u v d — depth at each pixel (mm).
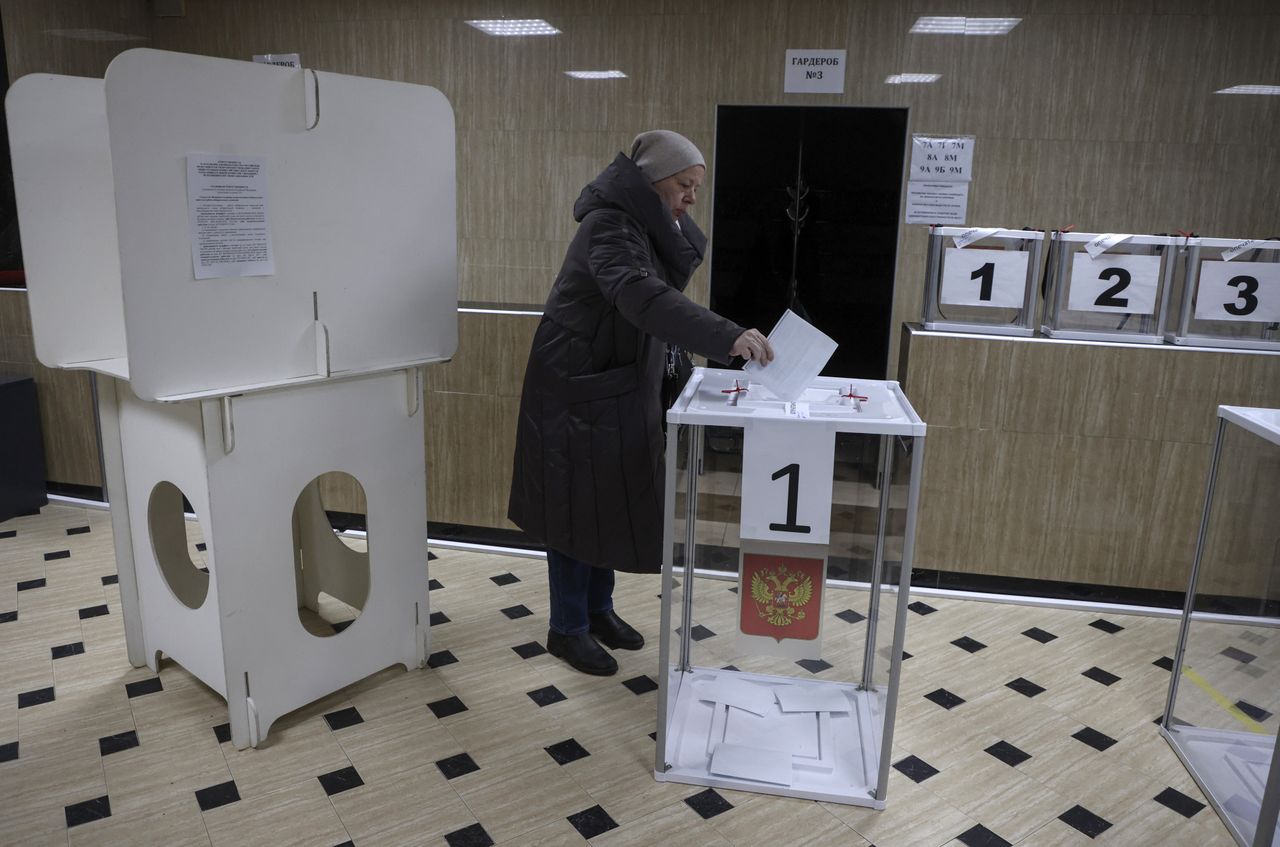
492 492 3672
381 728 2436
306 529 3064
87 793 2129
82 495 4250
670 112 4434
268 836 1997
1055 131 4223
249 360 2154
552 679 2715
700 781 2217
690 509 2201
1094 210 4289
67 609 3096
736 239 4559
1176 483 3129
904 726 2475
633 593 3330
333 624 3047
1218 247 2988
